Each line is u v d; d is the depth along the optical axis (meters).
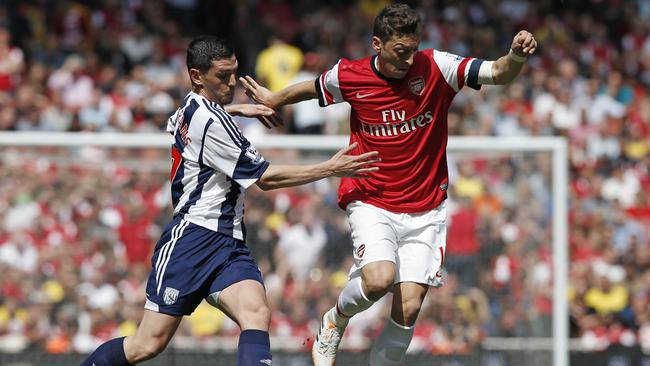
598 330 44.59
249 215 35.22
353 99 21.47
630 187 51.38
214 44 21.08
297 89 22.23
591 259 46.28
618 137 54.75
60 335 34.59
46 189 35.16
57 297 34.72
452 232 35.75
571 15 66.75
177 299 21.08
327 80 21.75
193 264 20.98
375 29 20.67
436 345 35.09
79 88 52.81
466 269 35.66
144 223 35.12
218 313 34.66
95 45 57.72
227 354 34.53
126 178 35.25
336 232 35.34
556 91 56.72
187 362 34.44
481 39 63.41
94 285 34.88
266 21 63.25
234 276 20.78
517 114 53.91
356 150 21.98
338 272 35.19
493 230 35.84
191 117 20.91
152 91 51.91
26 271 34.75
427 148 21.59
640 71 65.00
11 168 35.09
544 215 35.91
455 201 35.97
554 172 35.88
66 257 34.91
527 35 19.88
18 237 34.94
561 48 64.19
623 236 47.78
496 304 35.50
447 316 35.31
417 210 21.80
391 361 22.31
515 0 66.81
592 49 65.06
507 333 35.44
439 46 62.41
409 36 20.25
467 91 54.41
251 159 20.78
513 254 35.75
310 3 65.88
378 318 34.84
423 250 21.88
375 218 21.69
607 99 57.88
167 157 35.38
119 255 35.00
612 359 38.91
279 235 35.16
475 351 35.28
